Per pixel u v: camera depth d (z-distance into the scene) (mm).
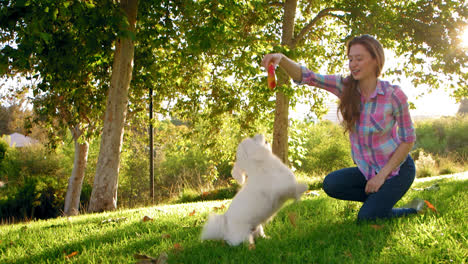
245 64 8242
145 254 2578
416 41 10945
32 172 19250
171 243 2822
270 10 12484
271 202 2357
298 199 2393
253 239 2635
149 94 12281
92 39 7500
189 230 3320
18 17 6328
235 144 14492
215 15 7523
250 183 2420
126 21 7141
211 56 10234
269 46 8773
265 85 9805
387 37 10805
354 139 3035
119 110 9242
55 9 6258
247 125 13156
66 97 10664
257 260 2156
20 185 17953
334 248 2328
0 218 16062
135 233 3473
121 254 2646
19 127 26234
